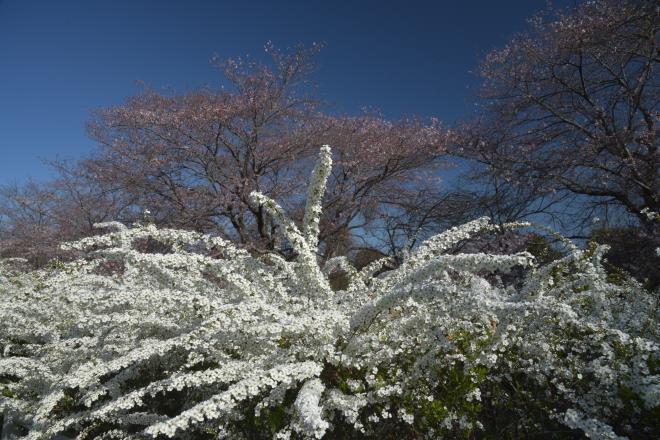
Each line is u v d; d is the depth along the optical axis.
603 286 3.05
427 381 2.68
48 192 12.77
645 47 9.12
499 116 11.12
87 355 3.38
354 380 2.73
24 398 3.55
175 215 11.14
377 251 12.88
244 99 11.66
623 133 8.91
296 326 2.55
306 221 3.46
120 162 11.34
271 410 2.52
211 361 3.15
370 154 12.29
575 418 2.09
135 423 3.00
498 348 2.59
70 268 3.66
